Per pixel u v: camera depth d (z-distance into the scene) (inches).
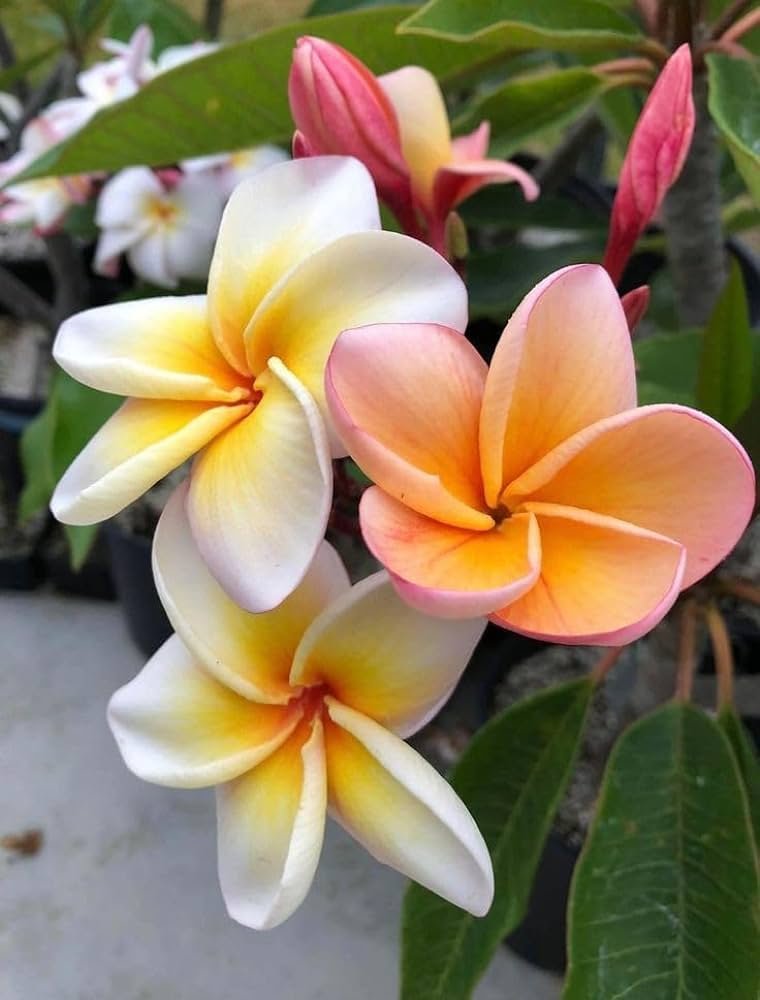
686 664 12.1
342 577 7.7
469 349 6.7
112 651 23.9
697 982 10.1
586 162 26.6
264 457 6.8
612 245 9.0
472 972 11.2
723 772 11.1
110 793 21.0
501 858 11.7
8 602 25.0
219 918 18.9
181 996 17.8
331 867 19.6
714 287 15.4
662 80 8.2
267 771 7.8
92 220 20.3
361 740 7.2
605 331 6.6
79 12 19.7
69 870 19.7
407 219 9.8
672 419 6.3
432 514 6.4
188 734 8.0
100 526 21.3
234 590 6.7
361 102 8.9
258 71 12.0
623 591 6.2
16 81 22.3
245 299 7.6
